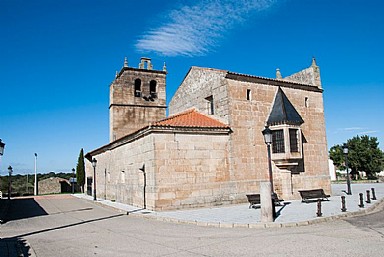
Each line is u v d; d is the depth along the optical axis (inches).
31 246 440.1
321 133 1087.0
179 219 623.5
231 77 920.9
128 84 1453.0
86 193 1633.9
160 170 776.9
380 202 846.5
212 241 439.8
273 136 933.2
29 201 1300.4
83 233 533.6
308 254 356.5
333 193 1166.3
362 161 2593.5
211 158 847.7
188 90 1119.6
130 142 951.6
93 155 1469.0
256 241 430.9
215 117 946.7
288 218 592.4
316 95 1103.6
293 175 984.3
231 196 856.3
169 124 810.2
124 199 998.4
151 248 410.3
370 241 408.2
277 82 999.0
